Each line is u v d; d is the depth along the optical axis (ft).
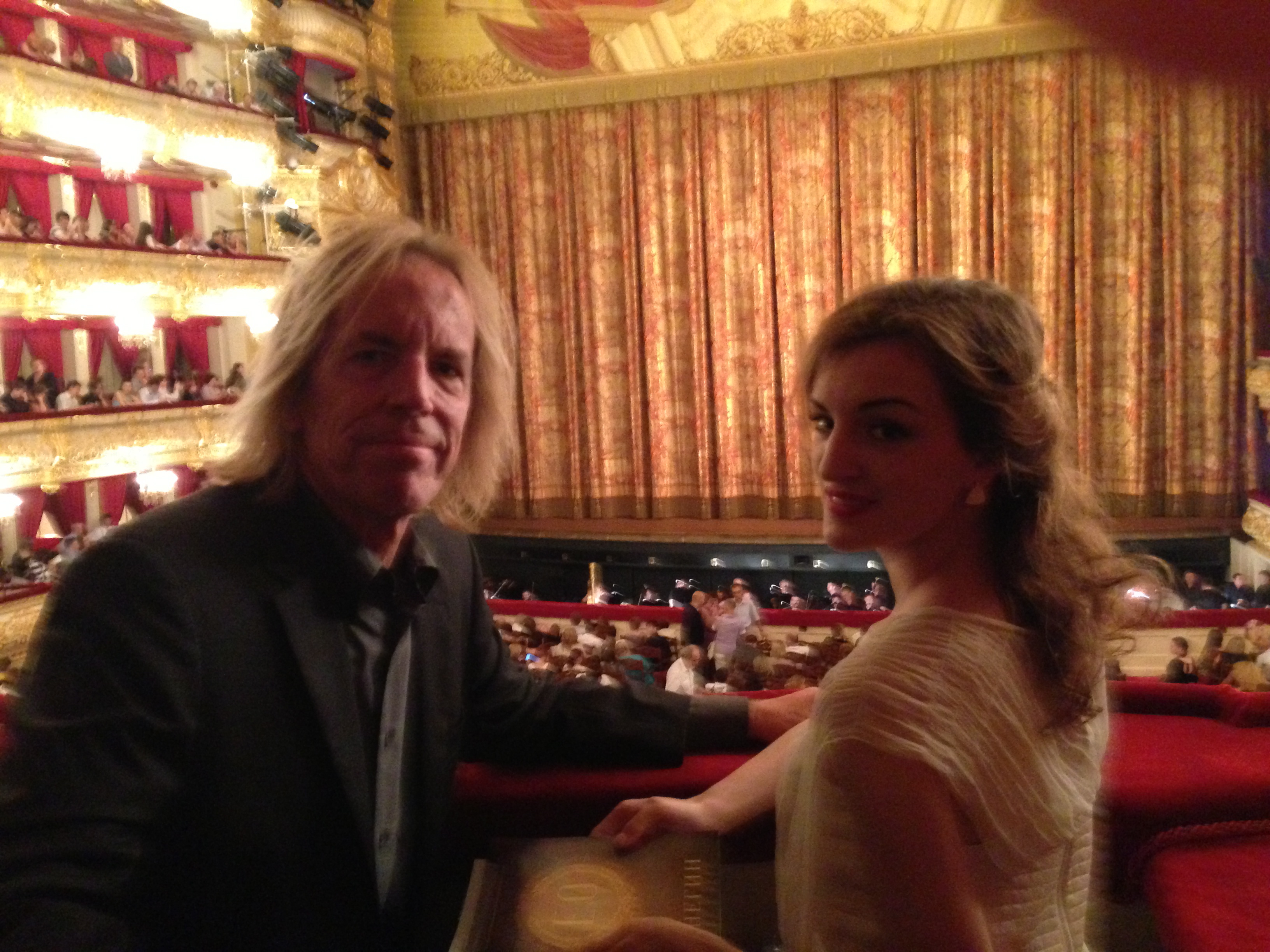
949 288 2.40
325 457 3.00
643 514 37.86
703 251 36.14
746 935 3.24
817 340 2.48
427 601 3.38
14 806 2.31
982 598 2.41
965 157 33.45
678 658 12.76
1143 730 3.51
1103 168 33.35
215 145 28.58
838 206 34.81
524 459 39.11
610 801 3.43
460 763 3.69
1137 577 2.43
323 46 33.06
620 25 35.09
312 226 31.55
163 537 2.79
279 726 2.78
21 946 2.08
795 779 2.58
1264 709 3.50
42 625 2.62
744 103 34.96
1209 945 2.57
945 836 2.05
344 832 2.82
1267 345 32.94
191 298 28.25
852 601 29.78
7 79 22.81
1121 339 34.06
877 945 2.05
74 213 28.50
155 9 28.25
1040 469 2.36
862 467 2.34
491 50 36.50
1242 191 32.19
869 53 33.19
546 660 11.85
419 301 2.99
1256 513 31.58
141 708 2.50
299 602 2.89
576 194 37.04
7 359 27.55
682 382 37.42
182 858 2.67
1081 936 2.44
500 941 2.56
